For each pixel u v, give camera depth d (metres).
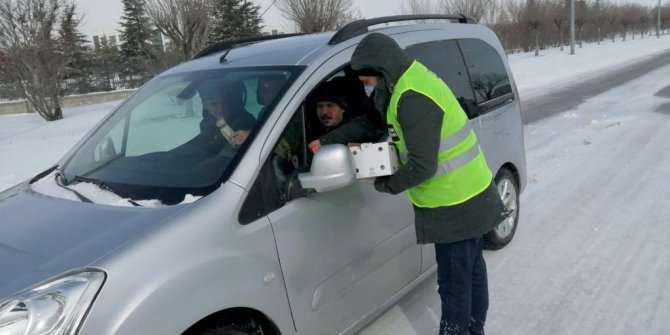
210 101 2.77
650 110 10.64
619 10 67.44
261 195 2.35
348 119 2.90
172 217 2.14
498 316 3.41
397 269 3.14
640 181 5.99
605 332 3.15
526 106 12.85
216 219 2.18
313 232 2.53
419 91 2.33
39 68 17.00
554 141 8.49
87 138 3.28
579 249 4.31
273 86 2.67
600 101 12.62
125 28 31.31
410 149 2.36
